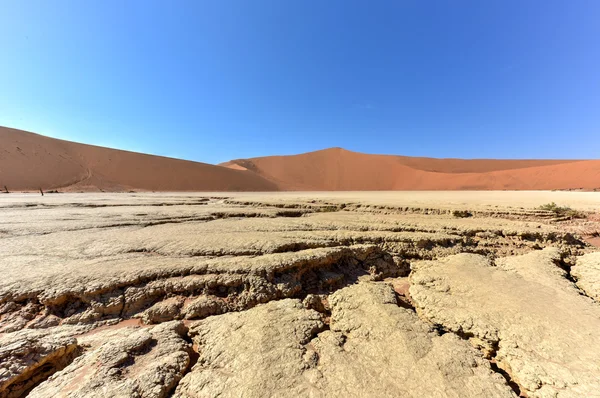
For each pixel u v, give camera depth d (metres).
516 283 5.07
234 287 4.80
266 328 3.45
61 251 6.25
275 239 7.12
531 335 3.46
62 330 3.84
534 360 3.07
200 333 3.55
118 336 3.54
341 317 4.01
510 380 3.01
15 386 2.75
